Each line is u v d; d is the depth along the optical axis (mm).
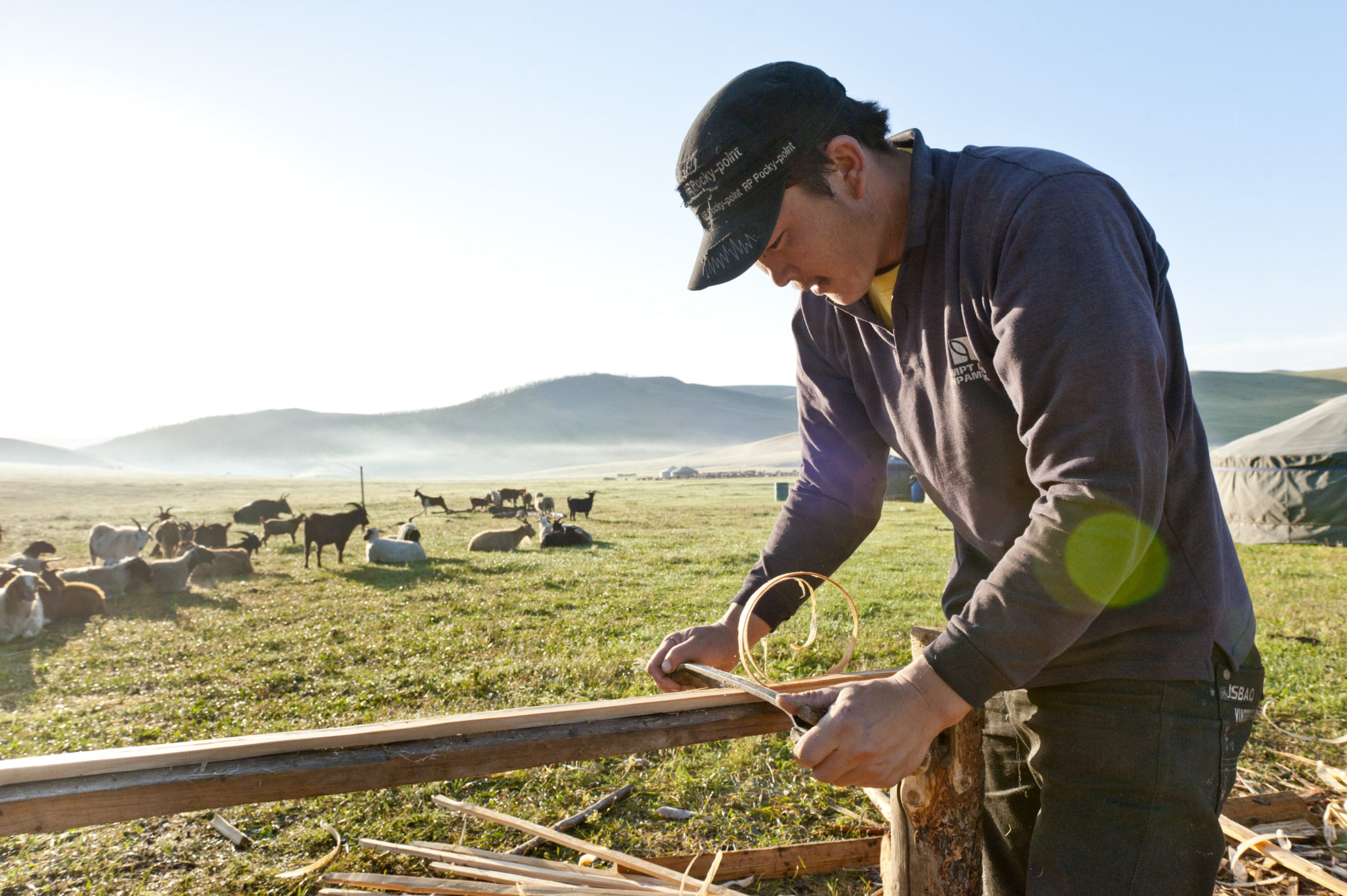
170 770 1267
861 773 1277
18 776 1199
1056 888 1520
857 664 6980
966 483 1662
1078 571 1224
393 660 7449
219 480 79375
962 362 1545
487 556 17172
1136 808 1468
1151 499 1242
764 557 2180
